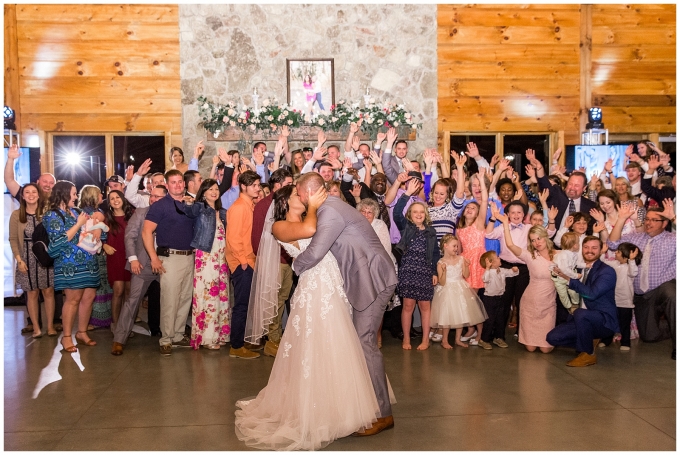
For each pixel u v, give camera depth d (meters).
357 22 8.47
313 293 3.37
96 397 4.04
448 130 8.62
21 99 8.25
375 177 5.65
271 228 3.60
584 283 5.09
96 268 5.39
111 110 8.31
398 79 8.54
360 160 7.00
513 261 5.48
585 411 3.73
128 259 5.23
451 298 5.24
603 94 8.78
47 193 5.66
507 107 8.70
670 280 5.28
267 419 3.47
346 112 7.86
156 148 8.51
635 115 8.84
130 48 8.29
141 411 3.77
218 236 5.32
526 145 8.84
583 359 4.78
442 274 5.29
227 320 5.41
